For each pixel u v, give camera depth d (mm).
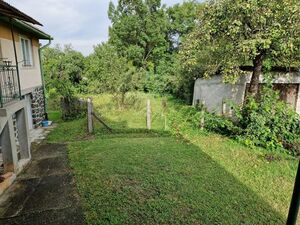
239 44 6965
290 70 9352
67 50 25078
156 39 26656
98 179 4809
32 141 7793
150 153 6281
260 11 6559
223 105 10062
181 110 12492
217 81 11055
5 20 7047
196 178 4891
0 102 4863
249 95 7973
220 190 4438
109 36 27516
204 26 7539
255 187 4641
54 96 16656
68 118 11258
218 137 7949
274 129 6938
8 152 4992
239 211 3814
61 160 5977
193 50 8367
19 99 5781
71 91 14844
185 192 4316
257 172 5324
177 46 29250
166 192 4301
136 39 26828
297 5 6387
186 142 7355
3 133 4930
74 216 3664
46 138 8125
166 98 17922
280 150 6719
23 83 8742
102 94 14828
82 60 21359
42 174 5195
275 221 3611
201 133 8352
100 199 4078
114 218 3568
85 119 10852
